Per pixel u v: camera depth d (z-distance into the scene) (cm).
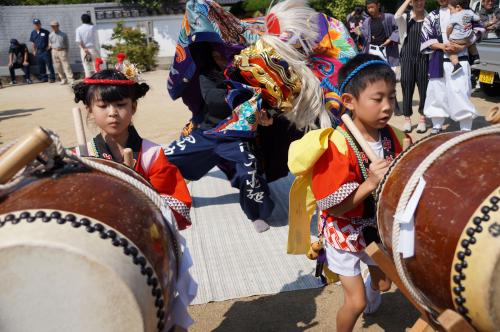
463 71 555
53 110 941
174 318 164
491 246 128
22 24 1554
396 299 279
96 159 163
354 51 369
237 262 327
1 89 1360
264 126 390
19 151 126
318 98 348
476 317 134
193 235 371
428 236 143
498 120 161
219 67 390
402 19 596
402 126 663
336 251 217
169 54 1572
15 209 123
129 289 122
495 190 132
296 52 349
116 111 198
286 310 274
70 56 1592
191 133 388
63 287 120
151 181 206
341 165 201
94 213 125
